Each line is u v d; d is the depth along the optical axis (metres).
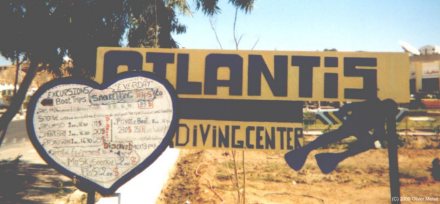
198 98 3.76
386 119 3.62
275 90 3.73
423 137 14.09
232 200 6.20
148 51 3.78
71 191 6.47
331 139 3.67
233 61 3.77
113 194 3.30
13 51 5.23
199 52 3.78
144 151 3.31
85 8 5.25
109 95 3.38
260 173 8.49
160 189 6.83
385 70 3.70
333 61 3.74
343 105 3.72
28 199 5.92
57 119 3.36
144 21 6.89
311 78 3.73
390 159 3.52
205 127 3.75
